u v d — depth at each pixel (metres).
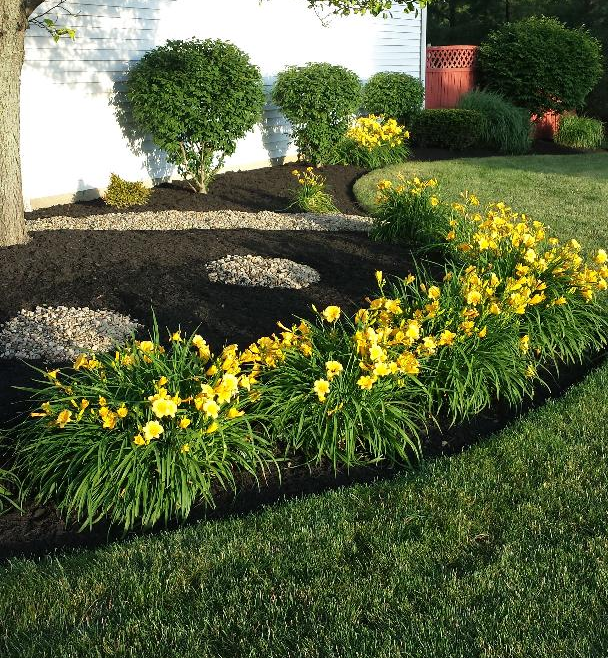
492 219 6.41
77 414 3.94
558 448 4.29
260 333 5.88
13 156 7.33
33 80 10.00
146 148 12.05
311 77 13.55
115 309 6.24
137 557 3.38
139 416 3.89
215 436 4.01
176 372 4.09
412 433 4.64
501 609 3.00
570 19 26.56
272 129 14.61
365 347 4.40
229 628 2.94
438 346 4.96
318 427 4.27
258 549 3.42
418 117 17.11
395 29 17.67
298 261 7.73
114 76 11.22
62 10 10.23
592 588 3.12
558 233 9.30
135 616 3.02
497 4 30.38
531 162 15.77
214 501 3.94
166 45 11.52
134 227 9.27
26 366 5.22
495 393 5.18
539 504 3.75
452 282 5.54
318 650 2.82
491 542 3.48
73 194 10.84
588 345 6.01
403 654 2.80
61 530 3.72
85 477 3.76
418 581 3.19
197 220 9.74
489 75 20.03
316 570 3.29
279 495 3.99
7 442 4.34
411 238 8.70
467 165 14.88
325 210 10.77
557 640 2.83
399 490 3.91
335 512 3.70
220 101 10.97
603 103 22.38
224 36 13.12
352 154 14.44
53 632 2.93
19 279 6.62
